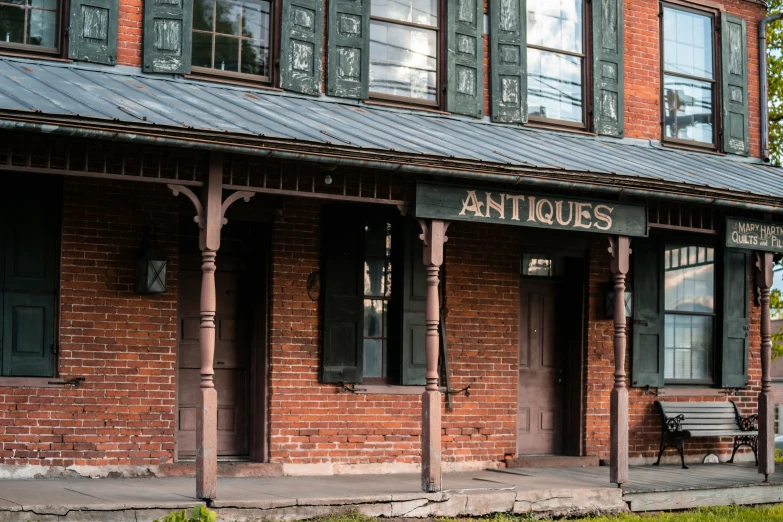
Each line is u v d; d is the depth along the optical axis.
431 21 13.95
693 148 15.85
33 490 10.08
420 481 12.12
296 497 10.13
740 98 16.31
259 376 12.53
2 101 9.15
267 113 11.30
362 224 13.01
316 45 12.98
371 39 13.52
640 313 14.95
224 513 9.58
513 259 14.12
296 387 12.59
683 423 14.94
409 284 13.33
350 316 12.88
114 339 11.61
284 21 12.76
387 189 11.15
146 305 11.80
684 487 12.45
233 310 12.77
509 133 13.78
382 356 13.33
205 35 12.50
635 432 14.88
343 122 11.80
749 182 14.12
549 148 13.21
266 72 12.82
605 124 14.98
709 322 15.77
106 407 11.52
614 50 15.16
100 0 11.81
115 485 10.67
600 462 14.56
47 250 11.38
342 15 13.18
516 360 14.04
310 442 12.62
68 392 11.34
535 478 12.70
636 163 13.51
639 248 15.02
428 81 13.85
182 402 12.38
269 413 12.43
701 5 16.09
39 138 9.52
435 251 11.07
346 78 13.14
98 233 11.60
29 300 11.27
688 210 13.31
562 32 14.92
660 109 15.58
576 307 14.73
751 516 12.01
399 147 10.80
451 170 10.91
